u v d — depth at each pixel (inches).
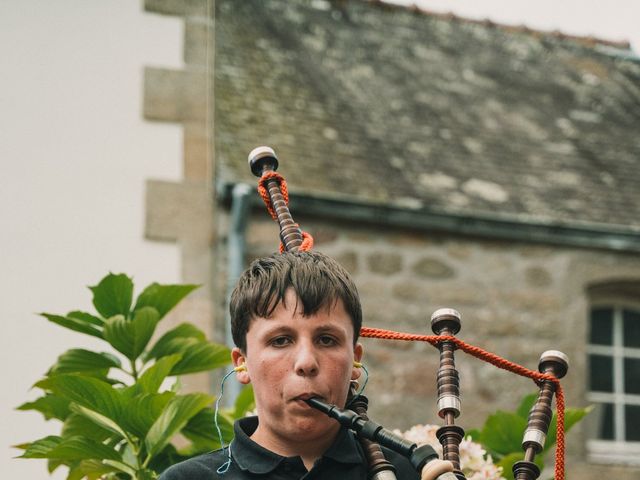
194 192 220.2
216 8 311.7
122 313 121.0
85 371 119.4
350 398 81.8
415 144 276.2
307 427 74.7
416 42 330.3
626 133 308.0
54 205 209.8
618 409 261.7
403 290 245.3
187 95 226.8
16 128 214.1
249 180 236.2
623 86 337.1
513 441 116.0
